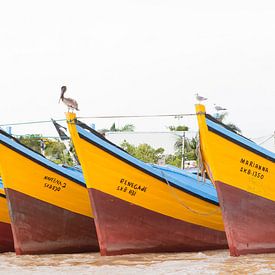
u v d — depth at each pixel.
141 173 16.33
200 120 14.88
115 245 16.30
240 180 15.04
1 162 17.41
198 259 15.12
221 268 13.48
